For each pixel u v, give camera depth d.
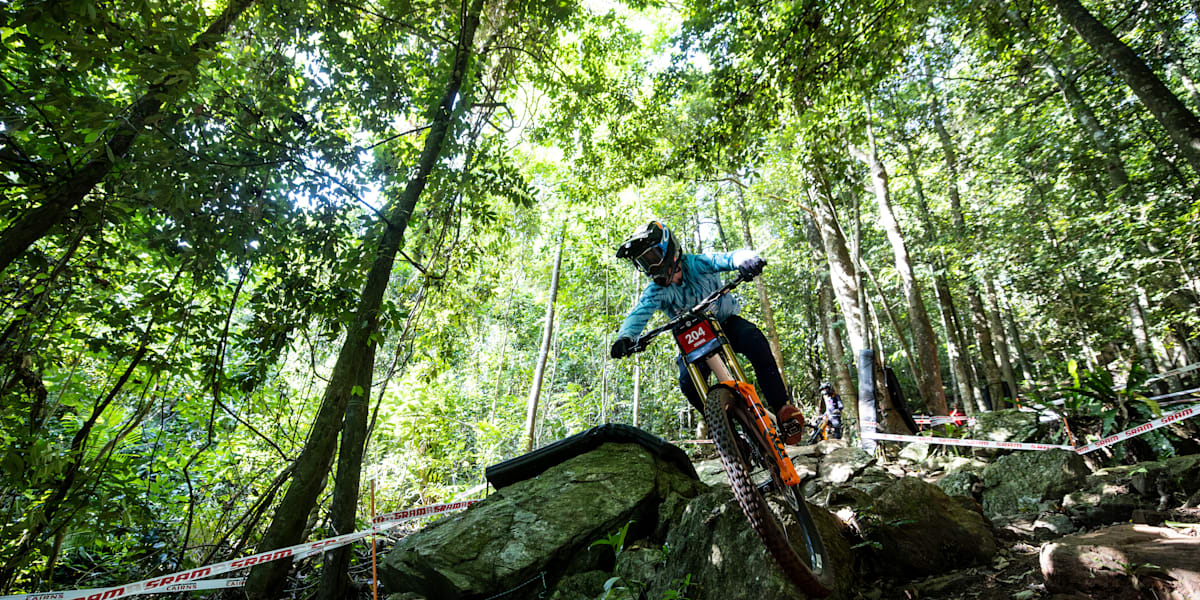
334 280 4.04
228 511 4.61
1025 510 4.42
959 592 2.88
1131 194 8.87
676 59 7.93
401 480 8.80
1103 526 3.47
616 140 9.49
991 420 6.42
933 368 10.38
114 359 3.52
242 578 3.40
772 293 24.22
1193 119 5.28
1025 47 8.77
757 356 2.73
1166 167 8.80
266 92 3.90
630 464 4.21
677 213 15.51
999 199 13.31
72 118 2.39
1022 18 8.24
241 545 3.92
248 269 3.76
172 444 4.61
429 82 5.39
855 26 6.68
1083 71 8.81
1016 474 4.89
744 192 14.43
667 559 3.25
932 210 16.33
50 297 3.21
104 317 3.33
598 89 8.27
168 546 4.23
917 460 7.42
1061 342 19.88
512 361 19.80
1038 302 18.20
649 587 3.17
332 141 3.96
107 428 3.84
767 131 7.93
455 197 5.09
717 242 21.02
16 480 2.81
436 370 6.05
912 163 14.60
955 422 8.28
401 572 3.53
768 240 22.73
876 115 11.91
